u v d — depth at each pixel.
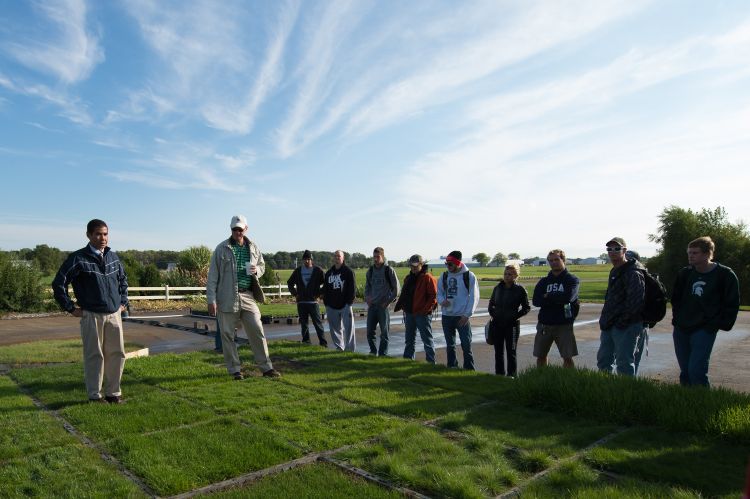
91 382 4.78
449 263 7.10
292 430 3.93
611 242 5.37
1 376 6.01
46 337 11.29
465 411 4.50
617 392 4.34
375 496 2.79
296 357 7.34
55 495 2.81
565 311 5.93
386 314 8.22
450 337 7.12
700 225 34.81
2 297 17.52
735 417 3.71
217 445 3.54
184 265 27.42
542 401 4.64
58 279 4.62
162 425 4.05
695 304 4.90
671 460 3.29
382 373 6.15
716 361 8.91
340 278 8.66
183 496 2.81
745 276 32.94
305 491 2.85
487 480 2.96
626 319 5.20
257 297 6.20
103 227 4.92
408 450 3.43
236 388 5.35
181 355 7.54
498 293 6.75
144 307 20.67
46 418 4.26
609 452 3.42
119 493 2.82
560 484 2.96
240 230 6.00
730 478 3.02
